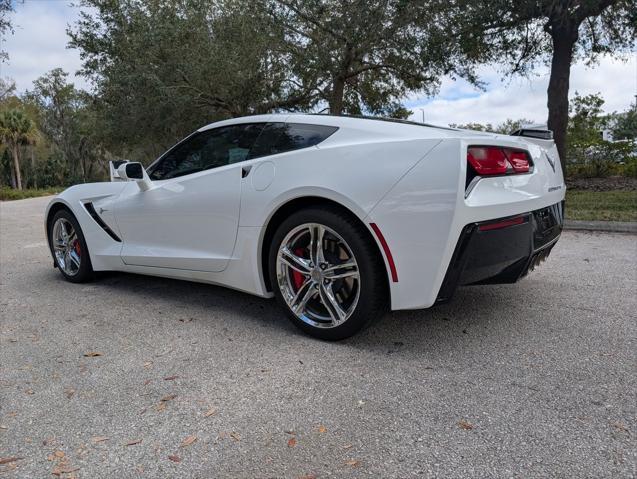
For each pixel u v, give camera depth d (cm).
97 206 401
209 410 203
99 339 288
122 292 392
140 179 354
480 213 235
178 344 276
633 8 969
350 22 1046
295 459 169
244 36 1241
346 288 269
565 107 1107
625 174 1267
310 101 1538
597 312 309
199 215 325
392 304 247
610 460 162
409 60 1159
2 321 326
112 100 1447
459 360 244
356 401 206
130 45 1310
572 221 654
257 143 309
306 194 266
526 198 262
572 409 195
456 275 237
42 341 287
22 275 469
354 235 252
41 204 1619
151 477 162
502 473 158
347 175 253
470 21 959
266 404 206
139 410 204
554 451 168
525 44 1093
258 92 1404
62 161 4878
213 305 348
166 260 350
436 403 203
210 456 172
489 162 244
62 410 206
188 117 1483
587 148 1330
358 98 1572
